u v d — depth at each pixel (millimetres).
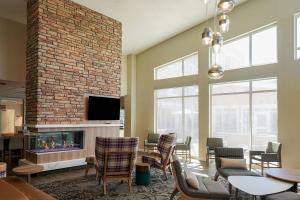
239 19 7160
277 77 6344
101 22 6754
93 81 6531
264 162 5969
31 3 5855
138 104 9969
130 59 10016
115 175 4418
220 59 7613
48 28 5660
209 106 7727
